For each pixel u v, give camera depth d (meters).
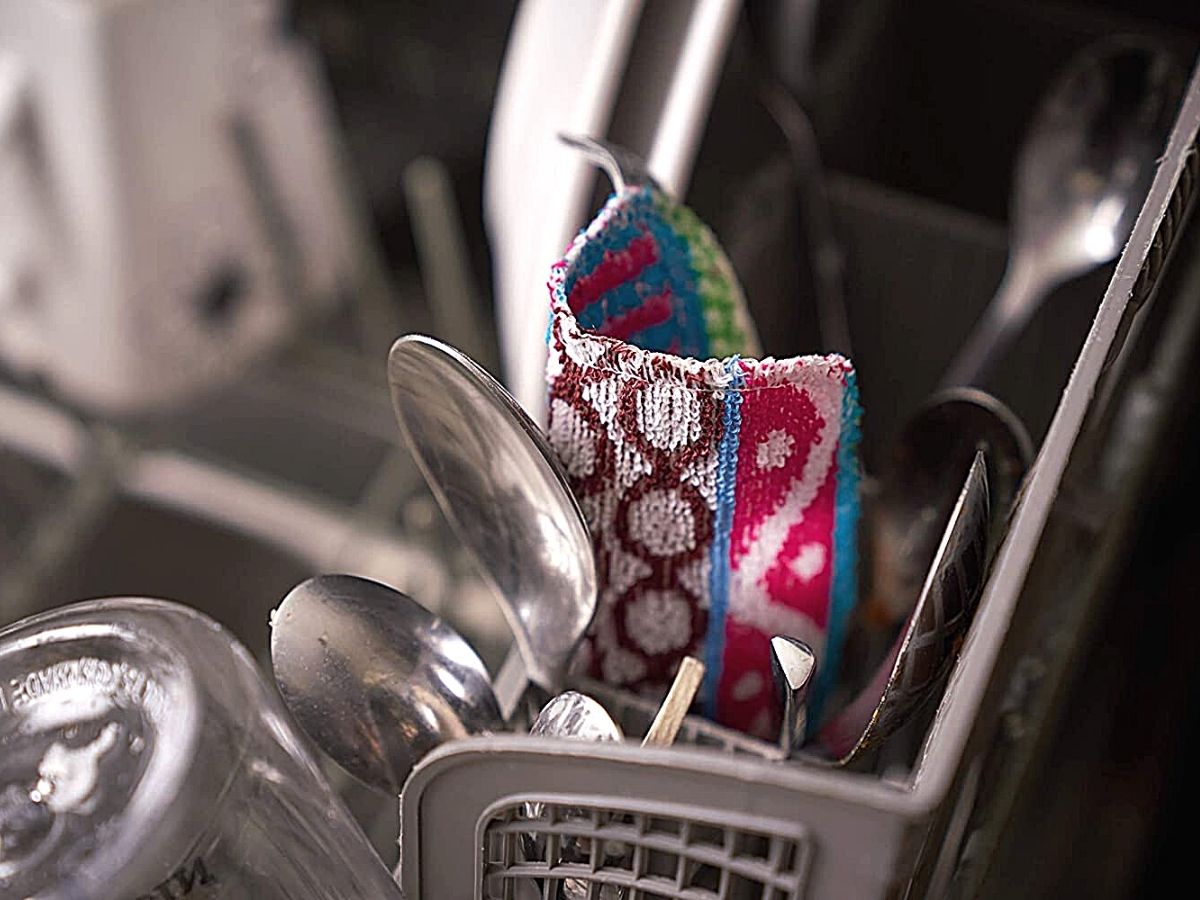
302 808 0.27
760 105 0.55
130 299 0.65
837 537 0.30
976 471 0.27
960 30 0.56
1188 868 0.66
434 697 0.30
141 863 0.23
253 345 0.74
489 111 0.87
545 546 0.29
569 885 0.27
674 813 0.23
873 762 0.37
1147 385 0.49
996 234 0.48
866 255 0.50
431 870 0.27
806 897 0.22
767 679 0.33
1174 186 0.29
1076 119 0.48
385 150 0.85
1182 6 0.59
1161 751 0.69
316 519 0.68
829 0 0.50
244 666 0.27
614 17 0.40
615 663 0.34
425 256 0.75
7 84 0.59
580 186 0.40
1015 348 0.49
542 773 0.24
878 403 0.53
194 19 0.61
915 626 0.27
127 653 0.26
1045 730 0.40
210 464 0.70
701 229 0.32
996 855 0.40
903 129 0.60
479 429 0.28
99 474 0.69
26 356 0.70
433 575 0.61
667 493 0.30
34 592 0.66
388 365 0.28
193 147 0.65
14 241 0.64
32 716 0.25
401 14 0.86
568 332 0.27
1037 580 0.34
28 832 0.24
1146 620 0.68
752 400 0.27
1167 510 0.66
